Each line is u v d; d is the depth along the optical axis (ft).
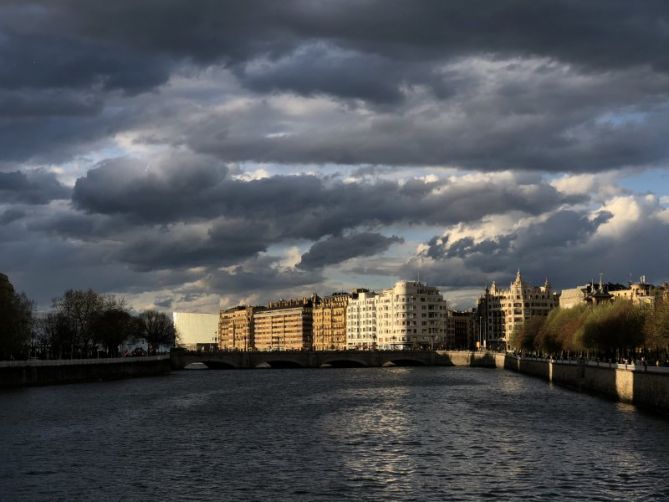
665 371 517.14
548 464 334.24
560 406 576.61
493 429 444.96
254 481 304.09
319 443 396.78
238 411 555.28
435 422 481.46
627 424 457.27
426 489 290.35
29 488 292.81
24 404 595.47
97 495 282.36
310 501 273.54
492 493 283.59
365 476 313.12
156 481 304.30
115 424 472.44
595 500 272.92
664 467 325.62
